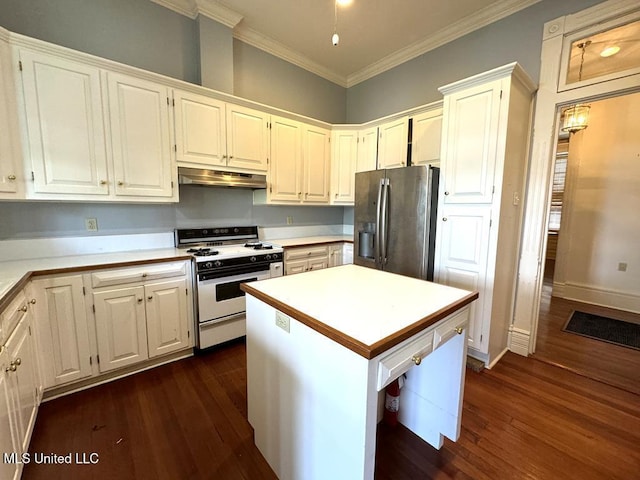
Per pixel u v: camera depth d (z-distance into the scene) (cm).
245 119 279
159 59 252
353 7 258
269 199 306
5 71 168
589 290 376
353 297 131
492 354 233
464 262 233
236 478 136
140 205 254
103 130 204
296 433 120
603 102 354
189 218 284
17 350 133
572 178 381
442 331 119
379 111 374
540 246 241
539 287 246
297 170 329
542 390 200
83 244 229
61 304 179
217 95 257
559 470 139
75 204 224
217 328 246
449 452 150
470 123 222
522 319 252
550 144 231
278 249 285
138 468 139
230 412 178
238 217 320
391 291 140
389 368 94
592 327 303
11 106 172
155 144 228
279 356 126
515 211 238
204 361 234
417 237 253
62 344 181
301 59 349
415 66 329
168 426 166
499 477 136
